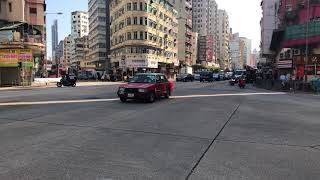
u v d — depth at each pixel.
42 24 60.91
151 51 82.81
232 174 5.93
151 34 82.56
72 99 20.27
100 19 116.12
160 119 12.32
